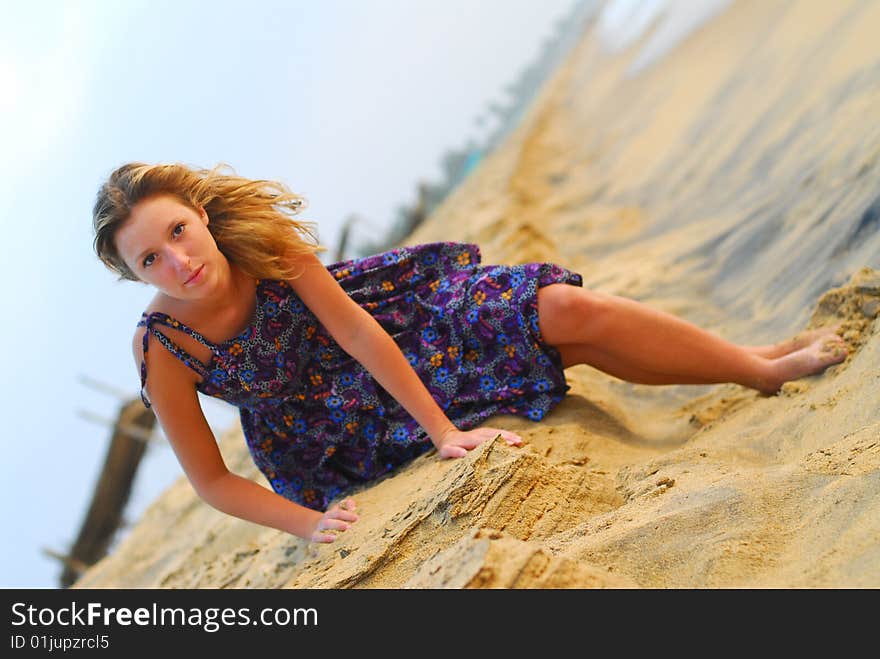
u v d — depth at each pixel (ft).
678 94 21.76
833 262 8.36
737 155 13.76
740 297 9.73
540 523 5.61
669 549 4.77
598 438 7.27
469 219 21.04
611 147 23.99
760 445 6.32
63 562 20.01
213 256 6.41
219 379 7.13
